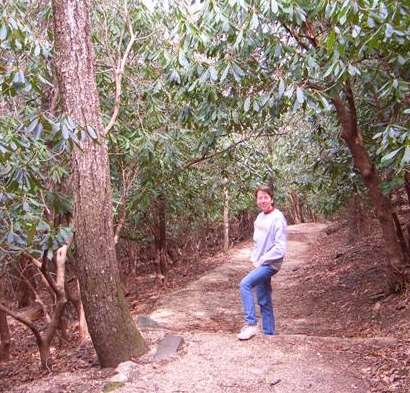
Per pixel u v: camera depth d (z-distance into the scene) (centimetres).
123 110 718
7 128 401
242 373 389
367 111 695
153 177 761
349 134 631
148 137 679
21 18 533
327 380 379
